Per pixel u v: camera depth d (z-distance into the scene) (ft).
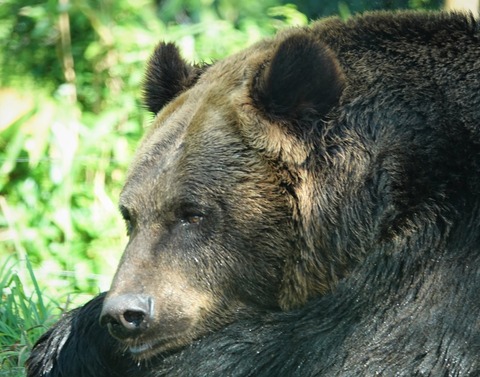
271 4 73.51
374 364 32.55
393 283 33.27
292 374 33.58
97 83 73.41
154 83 38.93
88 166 70.13
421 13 36.45
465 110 33.88
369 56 35.42
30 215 69.21
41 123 70.33
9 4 75.20
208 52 70.49
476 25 35.73
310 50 33.73
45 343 37.86
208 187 33.86
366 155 34.04
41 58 74.79
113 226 68.69
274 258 34.35
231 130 34.30
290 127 34.22
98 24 73.10
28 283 53.47
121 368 36.14
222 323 34.96
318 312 34.14
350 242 34.04
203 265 34.09
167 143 34.71
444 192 33.17
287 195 34.19
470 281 32.45
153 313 33.30
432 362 32.22
